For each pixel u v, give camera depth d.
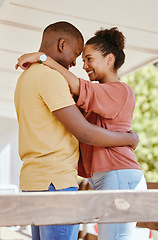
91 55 2.11
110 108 1.92
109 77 2.13
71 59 2.00
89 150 2.00
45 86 1.73
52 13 2.79
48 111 1.76
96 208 1.20
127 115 2.00
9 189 6.14
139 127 9.26
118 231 1.84
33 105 1.77
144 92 9.39
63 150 1.75
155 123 9.27
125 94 1.98
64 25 1.97
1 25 3.06
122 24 2.93
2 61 4.11
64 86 1.74
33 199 1.15
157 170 9.12
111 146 1.92
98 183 1.96
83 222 1.18
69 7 2.69
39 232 1.88
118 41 2.14
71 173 1.75
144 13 2.71
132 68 3.92
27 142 1.79
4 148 8.12
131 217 1.22
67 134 1.80
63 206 1.17
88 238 3.94
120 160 1.91
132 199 1.23
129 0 2.52
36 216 1.15
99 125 1.97
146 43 3.24
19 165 8.20
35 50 3.63
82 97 1.86
